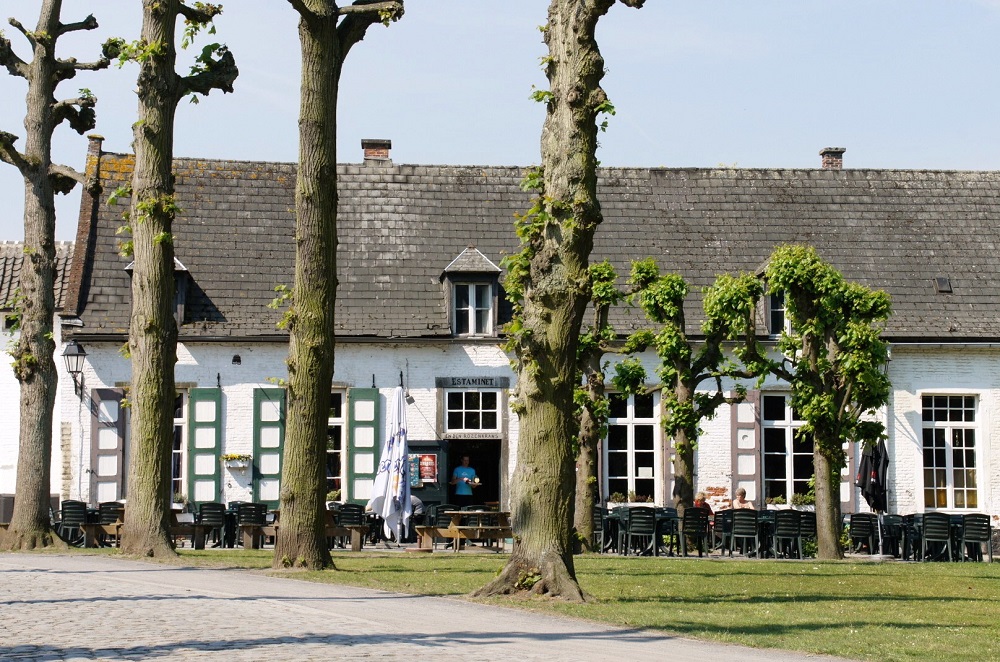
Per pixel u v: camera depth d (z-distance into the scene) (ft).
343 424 98.07
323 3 57.06
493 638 36.99
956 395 102.06
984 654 36.40
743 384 100.22
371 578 53.57
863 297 80.23
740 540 84.99
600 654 34.53
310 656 32.60
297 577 53.67
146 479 63.16
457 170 108.99
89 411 95.14
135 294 63.67
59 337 98.53
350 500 97.25
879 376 80.07
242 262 100.63
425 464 97.30
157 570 55.98
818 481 79.61
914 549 86.12
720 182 110.42
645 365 99.71
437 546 85.87
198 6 64.49
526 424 47.42
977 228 109.40
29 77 72.54
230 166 106.32
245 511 80.59
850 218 108.99
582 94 46.78
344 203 105.19
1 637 35.14
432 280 101.24
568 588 46.19
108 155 105.09
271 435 97.25
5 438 103.24
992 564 75.00
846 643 37.81
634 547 84.99
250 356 97.55
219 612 41.22
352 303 99.25
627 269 103.40
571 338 47.39
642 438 100.22
